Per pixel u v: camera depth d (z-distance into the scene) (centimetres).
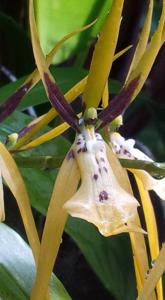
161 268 23
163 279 30
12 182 23
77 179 23
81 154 23
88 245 30
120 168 23
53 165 24
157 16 43
